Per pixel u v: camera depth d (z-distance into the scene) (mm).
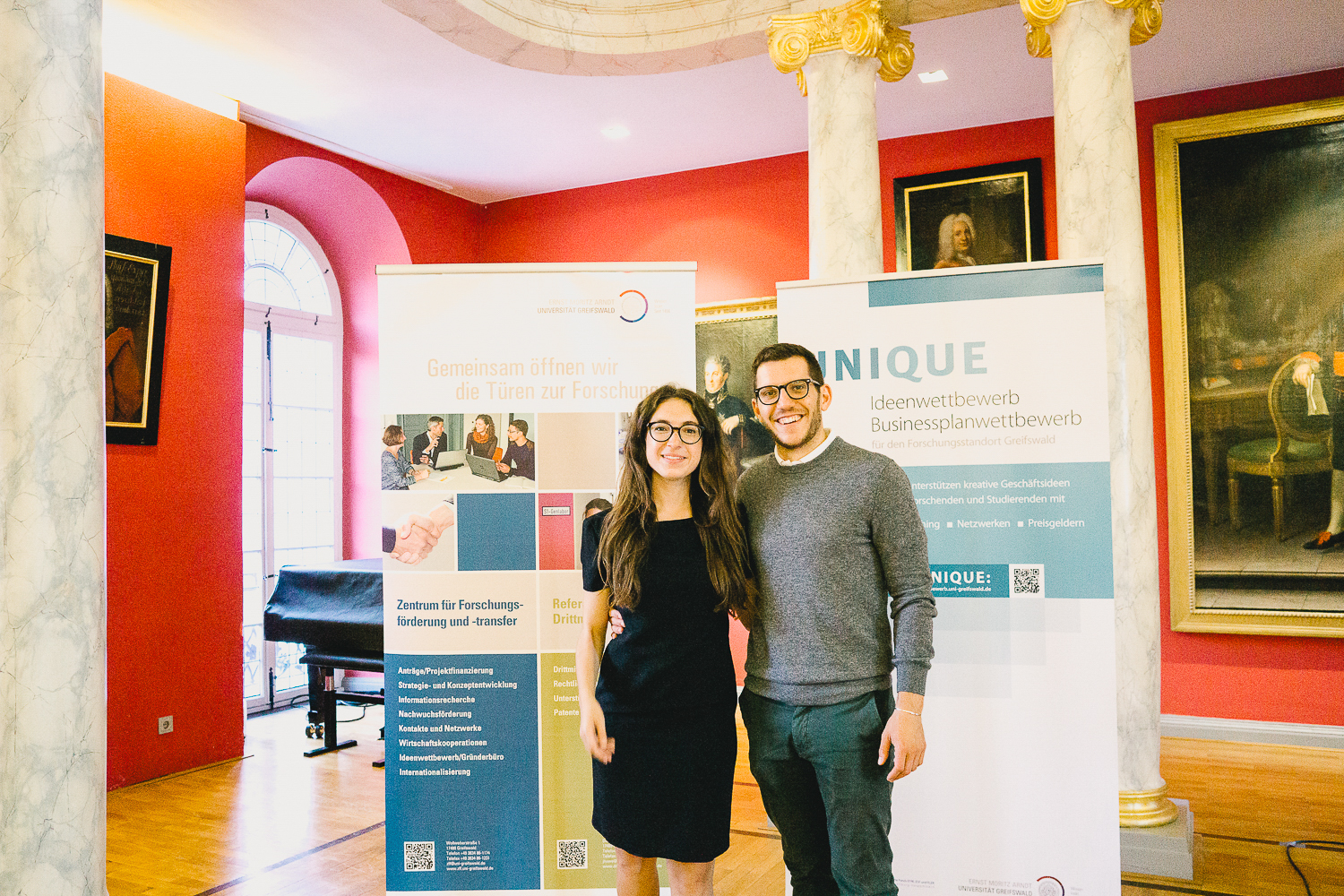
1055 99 3795
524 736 2762
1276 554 5320
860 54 4043
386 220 6984
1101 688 2527
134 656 4914
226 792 4746
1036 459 2586
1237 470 5406
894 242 6254
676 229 6965
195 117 5285
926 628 2229
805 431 2332
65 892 2336
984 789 2574
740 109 5773
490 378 2799
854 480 2293
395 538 2785
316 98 5547
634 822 2262
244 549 6512
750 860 3723
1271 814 4176
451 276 2805
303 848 3951
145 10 4500
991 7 4066
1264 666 5367
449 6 4117
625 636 2303
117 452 4859
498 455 2785
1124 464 3643
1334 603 5203
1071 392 2574
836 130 4102
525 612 2771
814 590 2246
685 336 2812
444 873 2752
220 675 5355
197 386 5270
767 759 2307
